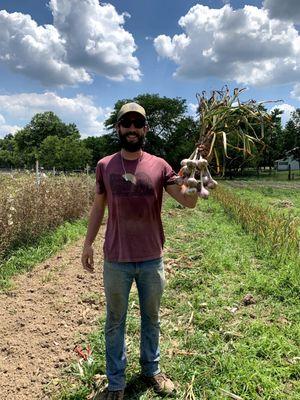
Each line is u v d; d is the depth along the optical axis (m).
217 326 4.56
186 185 2.85
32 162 60.75
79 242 8.80
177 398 3.28
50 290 5.58
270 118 2.97
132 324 4.47
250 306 5.19
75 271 6.52
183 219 12.67
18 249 7.43
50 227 9.12
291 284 5.79
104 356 3.83
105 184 3.09
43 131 81.12
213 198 19.88
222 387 3.41
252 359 3.79
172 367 3.69
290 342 4.21
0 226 6.90
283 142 47.22
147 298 3.21
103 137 74.38
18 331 4.38
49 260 7.20
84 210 12.34
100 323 4.58
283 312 4.96
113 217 3.08
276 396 3.30
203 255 7.62
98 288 5.74
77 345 4.09
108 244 3.13
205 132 3.01
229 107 2.93
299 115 48.62
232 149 3.15
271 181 42.88
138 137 2.97
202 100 3.07
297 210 15.25
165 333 4.39
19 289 5.66
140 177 3.00
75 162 43.59
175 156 67.38
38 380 3.54
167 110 70.00
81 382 3.52
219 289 5.68
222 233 9.89
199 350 4.02
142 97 71.56
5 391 3.38
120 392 3.21
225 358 3.78
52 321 4.64
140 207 3.02
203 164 2.79
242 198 20.25
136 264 3.09
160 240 3.20
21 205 7.93
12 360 3.84
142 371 3.43
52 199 9.56
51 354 3.96
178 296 5.52
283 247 7.38
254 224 9.64
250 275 6.21
